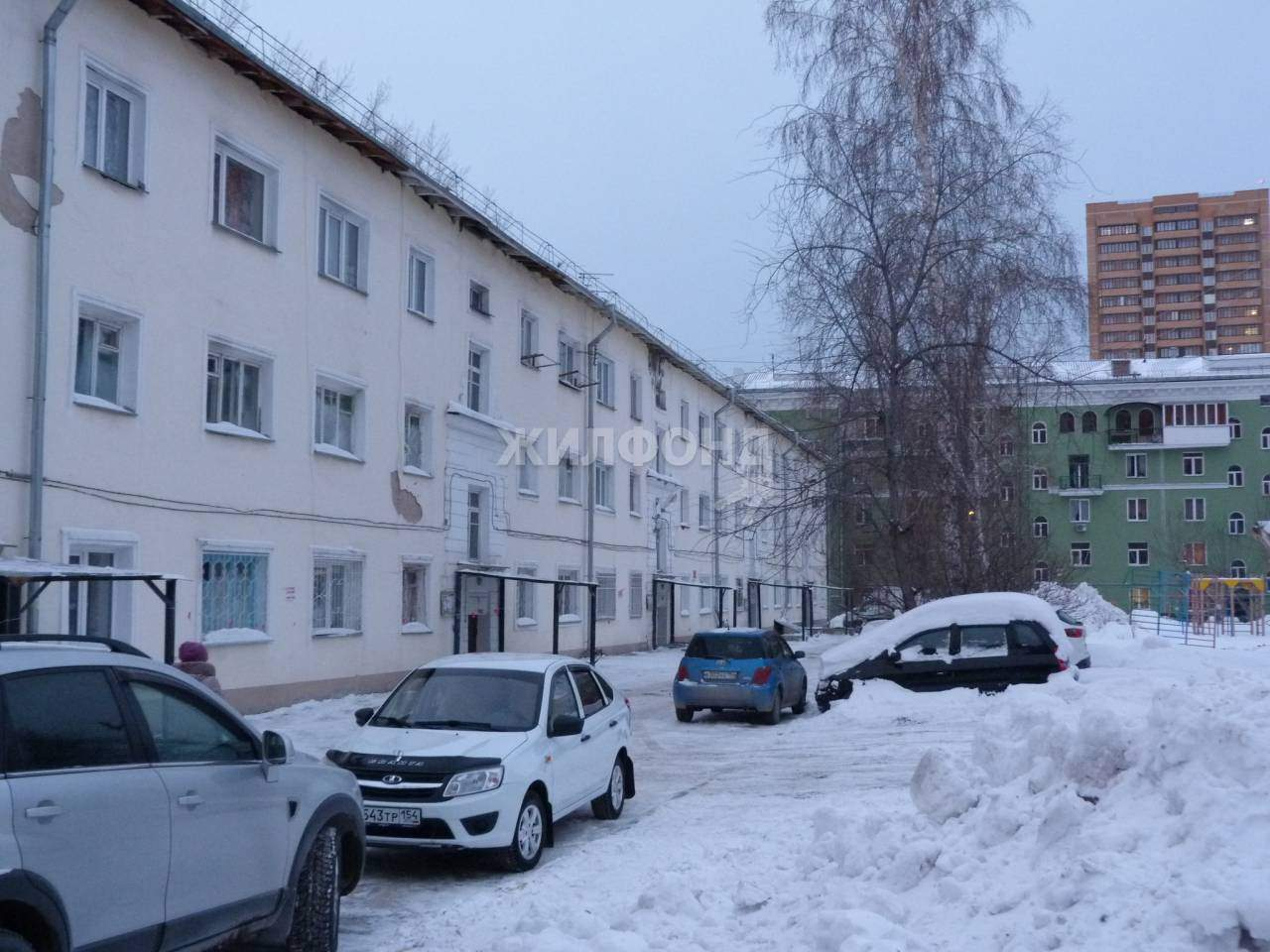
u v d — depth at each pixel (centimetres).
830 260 2166
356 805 666
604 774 1028
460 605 2341
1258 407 5944
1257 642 3186
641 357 3684
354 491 2005
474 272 2503
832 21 2280
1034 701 812
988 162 2186
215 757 550
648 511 3716
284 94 1792
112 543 1451
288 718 1670
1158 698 635
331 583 1981
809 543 2302
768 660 1778
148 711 518
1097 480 6016
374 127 2102
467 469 2452
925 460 2166
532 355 2803
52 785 443
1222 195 12494
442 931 690
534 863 865
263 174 1806
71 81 1405
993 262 2156
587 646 3142
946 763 723
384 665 2091
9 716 442
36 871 423
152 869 484
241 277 1712
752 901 661
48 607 1343
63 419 1376
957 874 600
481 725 916
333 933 626
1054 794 635
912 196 2175
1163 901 478
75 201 1404
